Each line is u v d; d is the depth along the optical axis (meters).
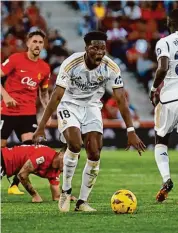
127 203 18.73
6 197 23.75
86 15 65.69
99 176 32.94
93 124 18.88
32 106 27.20
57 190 22.66
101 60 18.41
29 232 15.71
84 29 65.56
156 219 17.67
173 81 21.44
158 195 21.61
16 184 25.03
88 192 19.36
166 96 21.52
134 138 18.98
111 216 18.22
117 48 62.81
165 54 20.94
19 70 26.73
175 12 21.50
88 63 18.48
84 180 19.19
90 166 19.00
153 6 65.06
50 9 67.19
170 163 40.66
